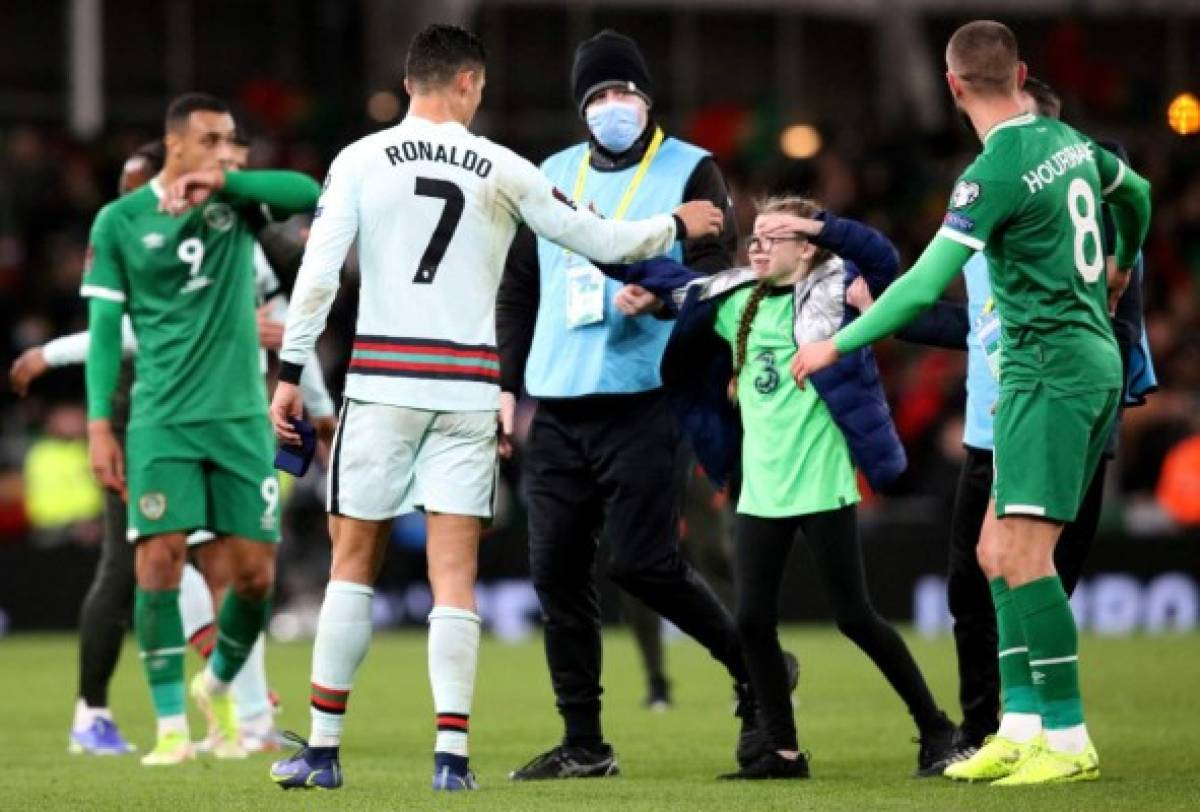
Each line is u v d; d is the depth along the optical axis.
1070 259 22.00
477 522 22.52
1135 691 36.28
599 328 25.05
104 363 27.67
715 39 89.69
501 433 25.78
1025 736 23.16
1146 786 22.16
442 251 22.12
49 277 69.75
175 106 27.59
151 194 27.62
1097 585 56.34
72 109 83.88
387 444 22.12
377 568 22.72
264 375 29.16
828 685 38.94
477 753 28.69
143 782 24.66
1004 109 22.30
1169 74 90.81
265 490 28.02
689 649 50.91
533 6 87.94
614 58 25.39
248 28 85.81
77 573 55.31
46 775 25.94
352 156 22.11
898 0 89.12
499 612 55.81
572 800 21.47
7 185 73.50
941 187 76.56
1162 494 58.47
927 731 24.34
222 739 28.88
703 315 24.12
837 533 23.61
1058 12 90.44
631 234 22.95
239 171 27.52
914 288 21.70
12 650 49.81
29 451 58.00
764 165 77.31
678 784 23.41
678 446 25.25
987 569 23.38
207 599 31.19
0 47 83.00
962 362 61.22
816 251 23.80
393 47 84.50
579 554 25.27
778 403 23.70
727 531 36.97
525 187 22.47
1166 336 65.25
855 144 79.75
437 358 22.08
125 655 47.84
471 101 22.67
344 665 22.50
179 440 27.45
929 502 57.81
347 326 63.03
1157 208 77.00
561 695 25.11
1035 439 22.00
